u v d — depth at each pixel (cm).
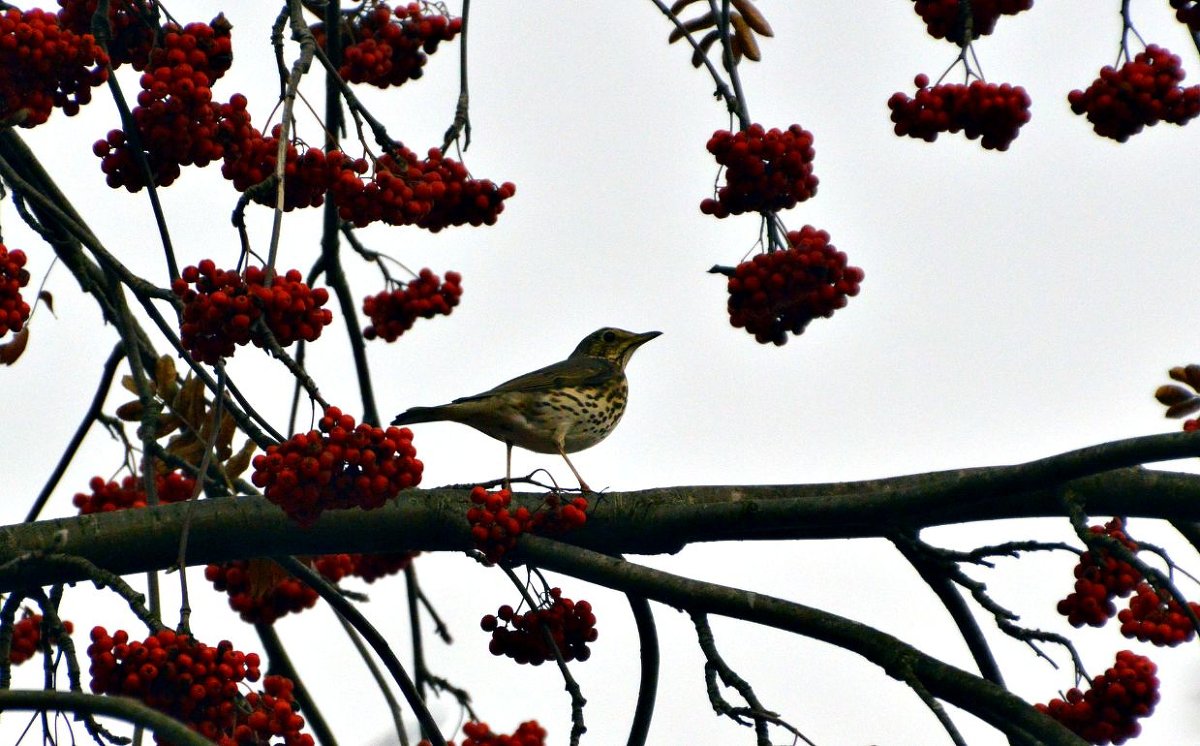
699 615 1063
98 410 1392
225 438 1333
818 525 1103
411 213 1080
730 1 1259
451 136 1216
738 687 1013
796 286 1096
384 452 944
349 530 1165
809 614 1042
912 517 1068
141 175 1066
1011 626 1066
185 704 951
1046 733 948
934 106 1108
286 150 1009
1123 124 1125
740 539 1170
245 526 1164
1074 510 1031
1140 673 1048
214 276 941
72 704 823
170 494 1405
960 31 1137
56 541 1127
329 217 1441
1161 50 1116
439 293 1363
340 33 1272
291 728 953
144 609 1006
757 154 1093
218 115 1056
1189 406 1160
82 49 1046
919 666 1002
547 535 1142
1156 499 1070
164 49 1093
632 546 1176
